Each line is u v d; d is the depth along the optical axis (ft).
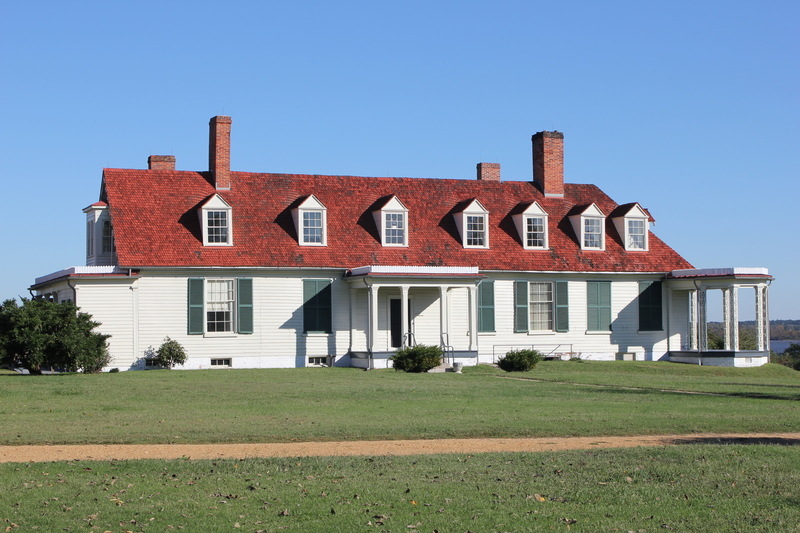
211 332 140.87
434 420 75.00
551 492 49.55
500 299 155.22
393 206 153.07
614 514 45.44
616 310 161.48
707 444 64.34
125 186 146.20
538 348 156.76
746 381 124.57
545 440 67.36
